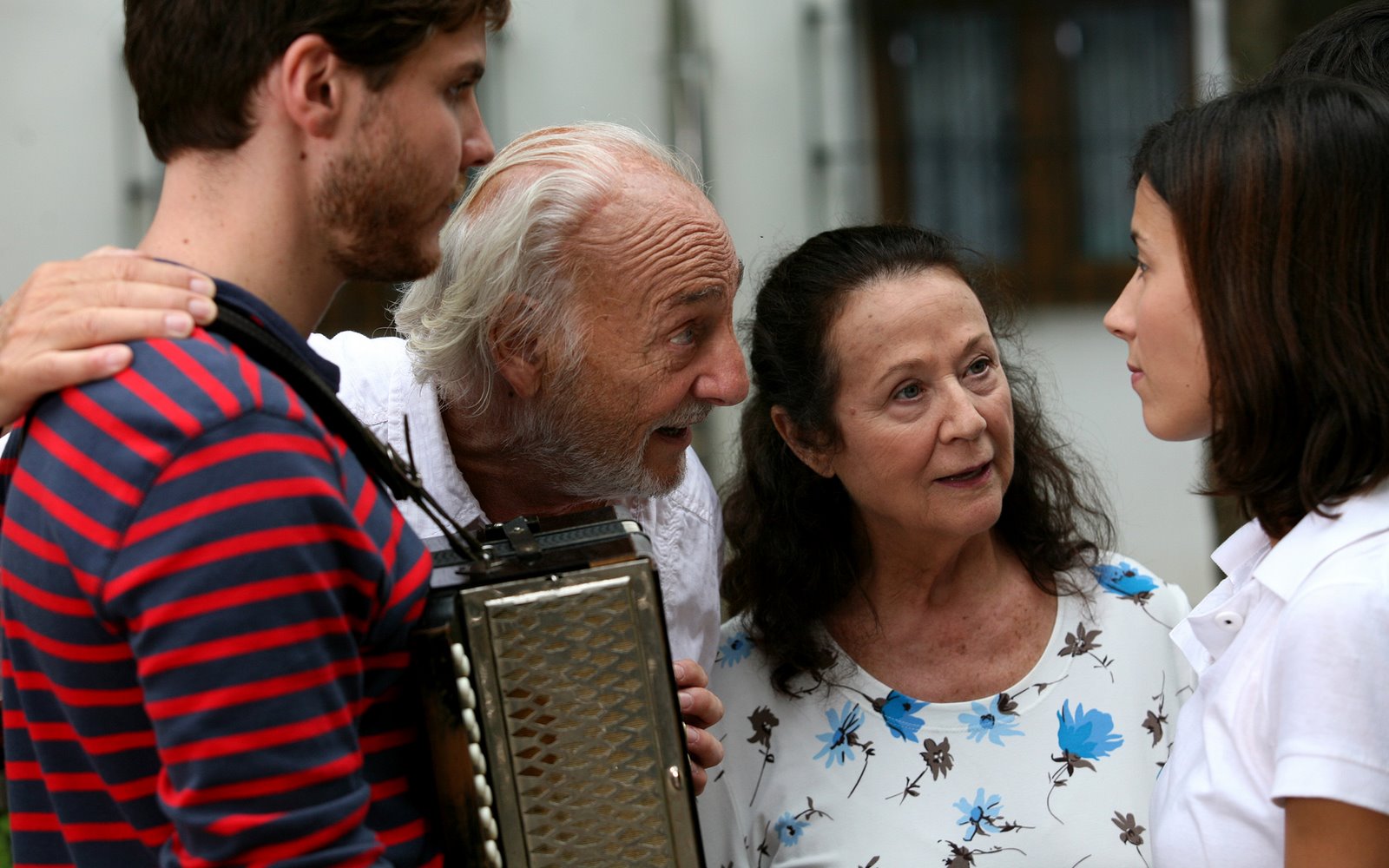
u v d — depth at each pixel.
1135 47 5.45
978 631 2.06
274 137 1.31
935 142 5.51
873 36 5.44
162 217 1.34
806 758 2.05
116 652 1.20
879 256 2.00
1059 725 2.00
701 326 1.85
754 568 2.12
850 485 2.00
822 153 5.43
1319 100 1.42
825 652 2.08
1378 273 1.39
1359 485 1.42
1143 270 1.60
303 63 1.28
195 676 1.13
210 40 1.29
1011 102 5.50
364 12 1.28
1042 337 5.56
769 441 2.12
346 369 2.03
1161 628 2.06
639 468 1.92
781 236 5.44
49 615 1.20
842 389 1.97
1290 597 1.40
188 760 1.14
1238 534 1.67
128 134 4.88
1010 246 5.54
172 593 1.13
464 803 1.31
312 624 1.17
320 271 1.37
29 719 1.28
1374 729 1.30
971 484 1.95
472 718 1.30
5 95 4.81
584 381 1.84
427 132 1.34
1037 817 1.96
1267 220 1.41
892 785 2.00
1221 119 1.47
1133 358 1.64
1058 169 5.50
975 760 1.99
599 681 1.33
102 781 1.25
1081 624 2.06
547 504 2.06
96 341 1.20
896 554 2.06
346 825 1.19
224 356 1.20
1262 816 1.39
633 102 5.28
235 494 1.15
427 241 1.40
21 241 4.86
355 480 1.27
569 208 1.80
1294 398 1.43
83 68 4.84
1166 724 2.01
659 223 1.81
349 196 1.33
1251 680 1.44
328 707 1.19
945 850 1.95
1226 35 5.05
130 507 1.14
